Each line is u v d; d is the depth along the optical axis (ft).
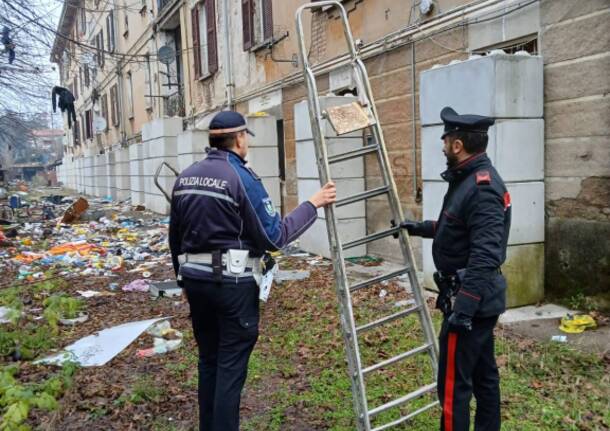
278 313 20.20
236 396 10.05
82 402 13.46
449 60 23.75
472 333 9.23
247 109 47.16
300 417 12.40
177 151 58.13
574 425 11.14
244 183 9.96
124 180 83.56
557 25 18.40
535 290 19.20
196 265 10.06
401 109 26.99
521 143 18.62
